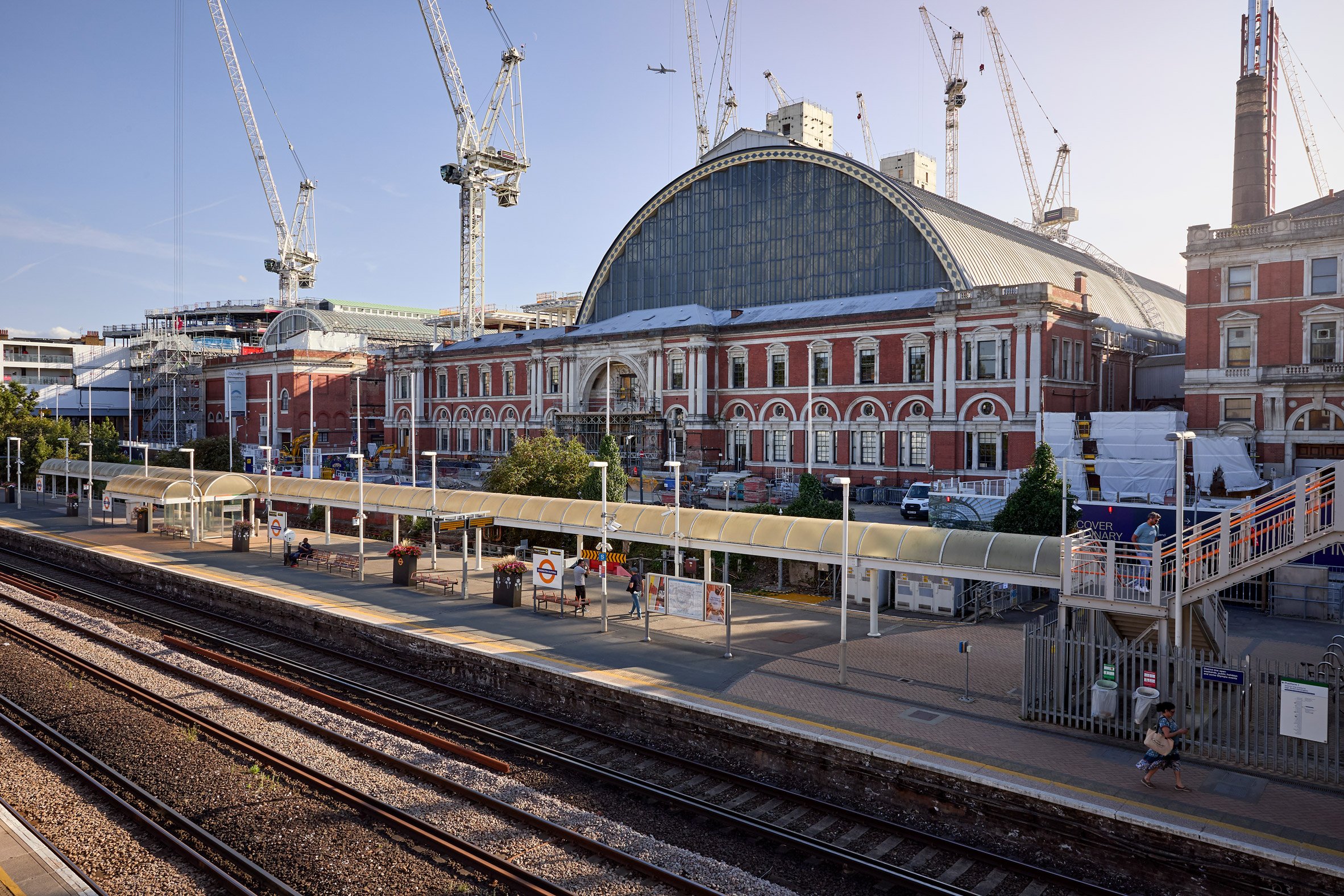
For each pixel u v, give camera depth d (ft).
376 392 385.50
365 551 156.66
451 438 329.11
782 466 236.63
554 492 156.76
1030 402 188.75
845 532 80.33
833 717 70.08
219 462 303.68
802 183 262.26
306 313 421.18
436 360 332.80
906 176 423.23
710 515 107.14
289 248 564.30
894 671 83.82
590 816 57.67
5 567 160.25
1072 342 202.28
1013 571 81.51
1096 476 162.61
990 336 195.00
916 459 211.61
